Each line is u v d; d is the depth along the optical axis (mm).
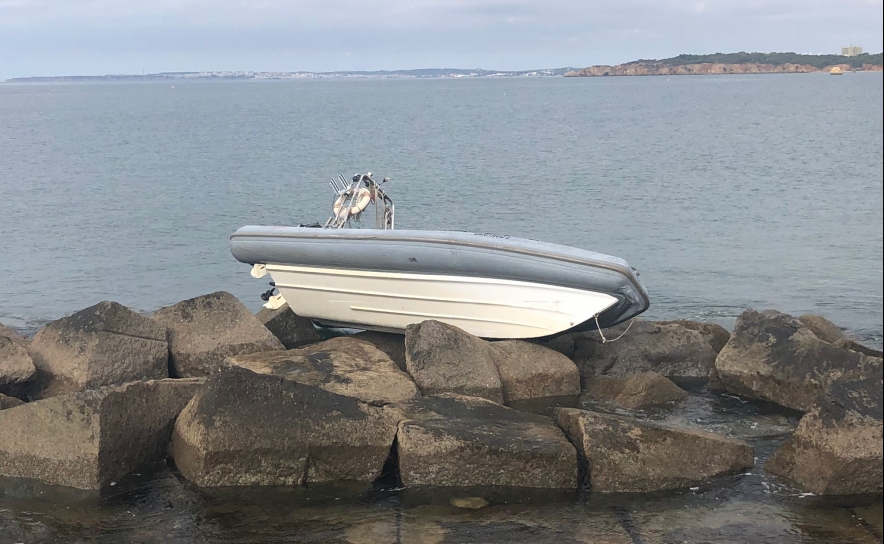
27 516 6285
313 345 9203
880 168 30281
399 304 9953
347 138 49781
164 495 6594
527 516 6293
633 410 8492
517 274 9172
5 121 73500
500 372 8797
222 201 24766
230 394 6812
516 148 42062
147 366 8781
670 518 6254
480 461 6695
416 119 71125
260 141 48156
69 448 6711
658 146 42094
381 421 6902
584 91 157125
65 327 8711
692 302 13500
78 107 111562
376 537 6000
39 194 26031
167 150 42406
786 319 8984
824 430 6695
